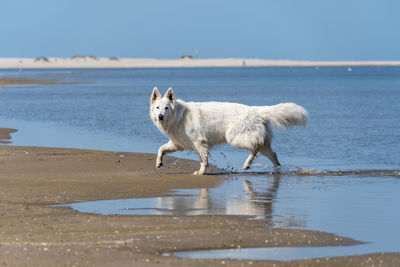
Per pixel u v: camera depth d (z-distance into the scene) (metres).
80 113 30.42
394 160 15.45
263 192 11.10
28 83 73.00
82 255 6.62
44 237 7.51
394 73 139.25
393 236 7.80
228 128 13.60
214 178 12.77
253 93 50.81
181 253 6.84
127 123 25.30
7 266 6.18
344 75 122.88
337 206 9.78
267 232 7.91
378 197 10.61
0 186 11.16
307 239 7.57
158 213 9.13
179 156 16.28
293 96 46.09
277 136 20.78
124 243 7.20
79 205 9.73
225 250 7.00
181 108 13.37
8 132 21.89
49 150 16.55
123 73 142.50
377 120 26.16
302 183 12.20
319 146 18.22
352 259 6.69
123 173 13.16
